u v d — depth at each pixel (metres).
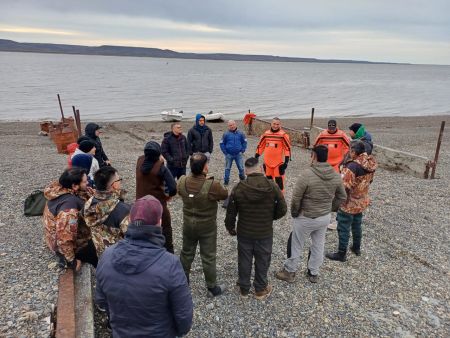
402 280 5.82
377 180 11.96
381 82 123.62
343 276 5.86
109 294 2.55
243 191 4.67
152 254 2.55
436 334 4.59
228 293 5.29
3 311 4.29
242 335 4.46
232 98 60.91
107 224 3.87
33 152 15.94
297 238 5.39
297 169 13.33
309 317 4.84
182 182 4.75
